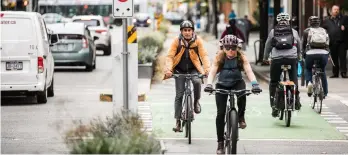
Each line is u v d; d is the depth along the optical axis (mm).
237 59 18719
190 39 21859
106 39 64938
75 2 129875
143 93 32500
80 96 34656
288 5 61156
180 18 181500
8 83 30656
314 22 28703
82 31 48469
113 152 16359
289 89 24938
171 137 22781
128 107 21250
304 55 29031
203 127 24969
